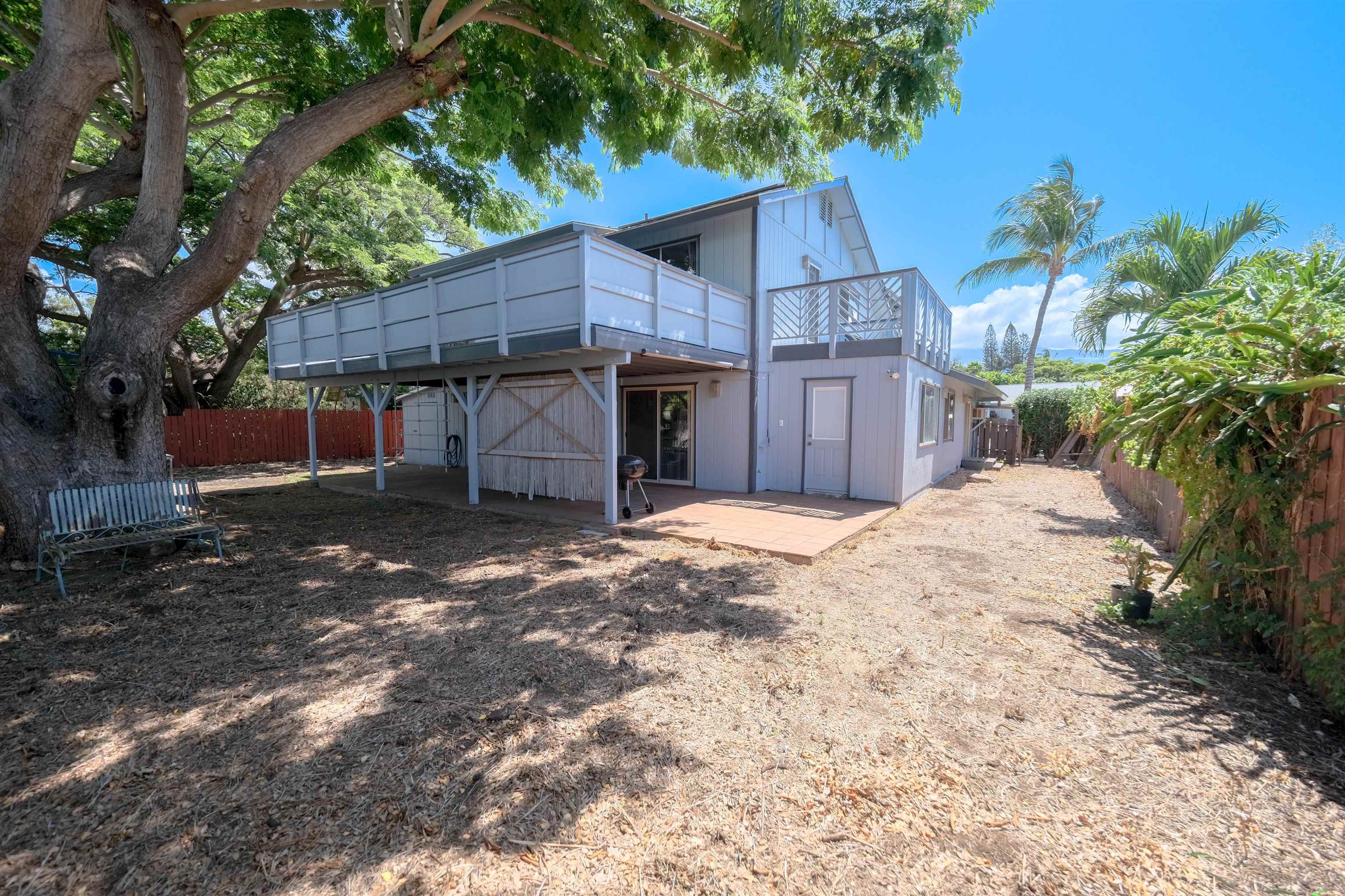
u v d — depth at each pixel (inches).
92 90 183.2
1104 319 343.9
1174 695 118.0
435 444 612.1
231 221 212.2
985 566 220.4
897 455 343.6
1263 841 76.4
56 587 187.0
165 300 219.3
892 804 84.4
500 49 243.3
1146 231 316.5
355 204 628.1
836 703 115.0
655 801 84.9
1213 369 133.3
